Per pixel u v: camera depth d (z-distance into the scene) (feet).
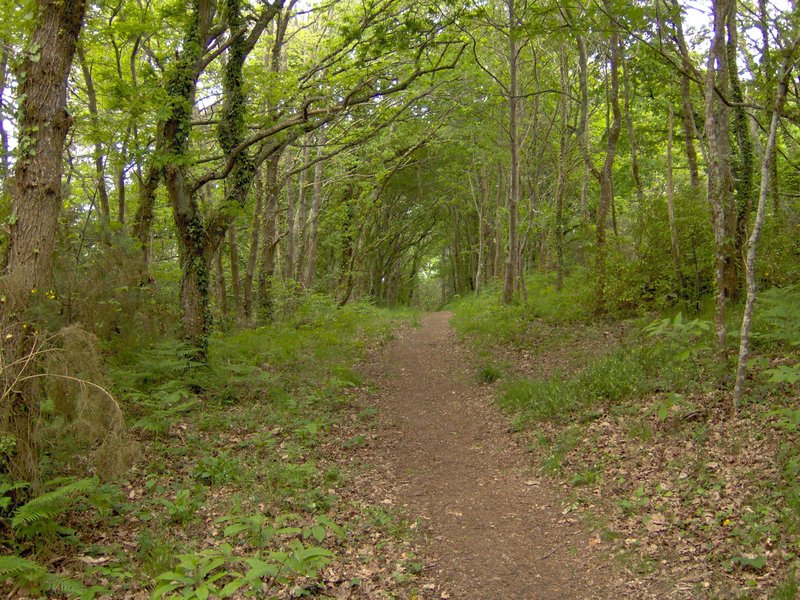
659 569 15.64
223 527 18.31
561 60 60.95
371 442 28.81
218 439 26.73
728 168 33.42
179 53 39.37
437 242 167.63
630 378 29.40
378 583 15.98
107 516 18.51
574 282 62.08
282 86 42.70
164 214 61.82
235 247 64.39
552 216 72.69
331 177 83.30
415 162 85.61
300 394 35.47
